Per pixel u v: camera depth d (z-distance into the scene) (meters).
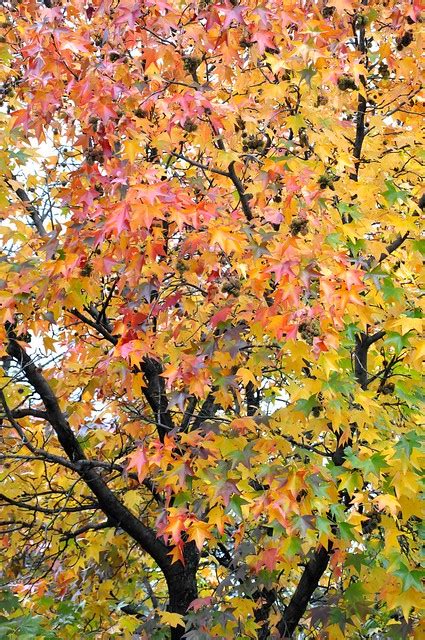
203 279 4.98
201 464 4.03
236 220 3.93
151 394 5.53
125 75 4.08
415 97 4.79
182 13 3.89
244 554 4.40
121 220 3.51
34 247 5.12
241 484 4.02
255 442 4.00
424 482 3.85
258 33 3.73
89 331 6.05
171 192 3.75
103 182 4.09
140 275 4.31
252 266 3.96
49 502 6.56
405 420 4.71
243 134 4.56
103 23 4.51
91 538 6.32
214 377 4.10
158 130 4.18
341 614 4.39
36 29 4.01
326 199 4.13
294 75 4.12
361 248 4.22
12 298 4.23
